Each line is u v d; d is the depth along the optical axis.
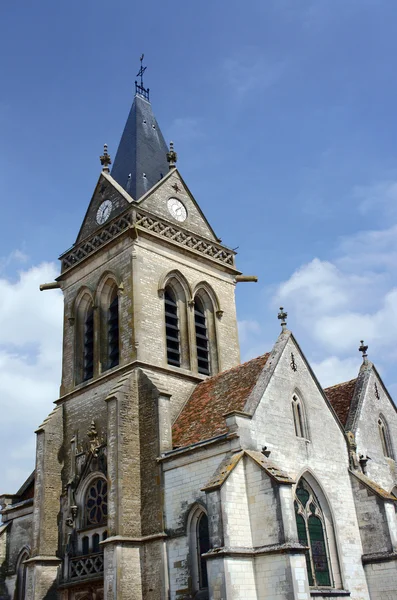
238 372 35.81
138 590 29.95
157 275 40.03
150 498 31.64
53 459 38.28
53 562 35.47
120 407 33.66
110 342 40.06
